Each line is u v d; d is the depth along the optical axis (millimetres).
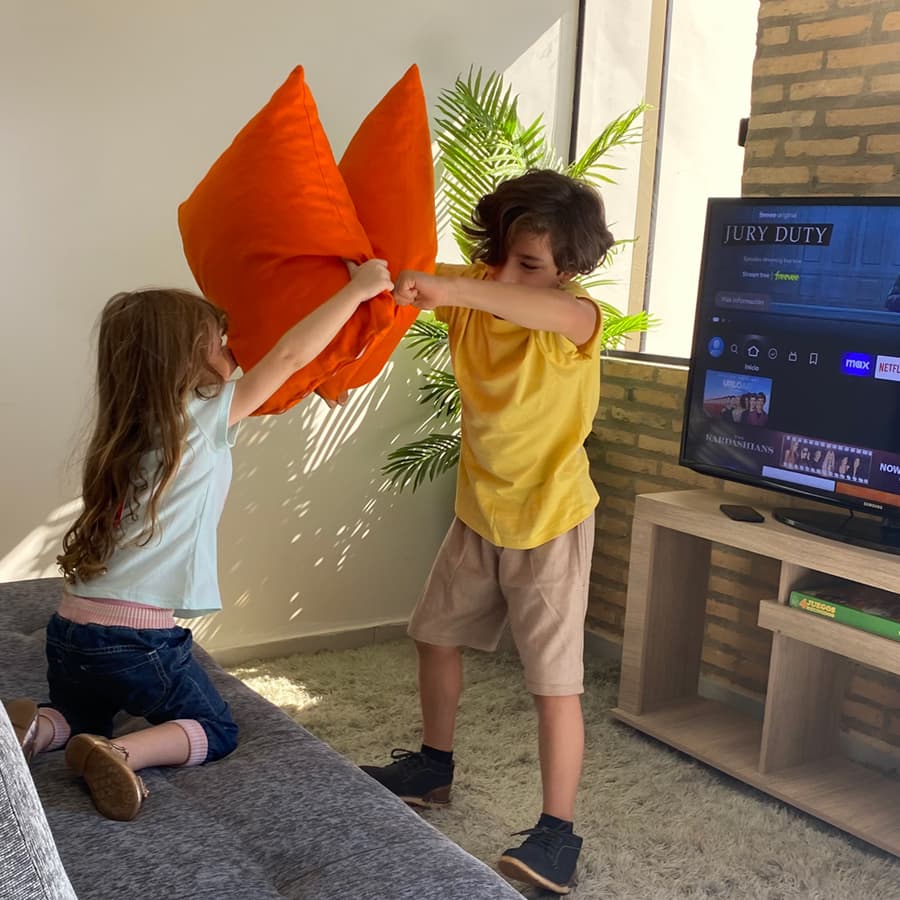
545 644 2328
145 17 3104
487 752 2939
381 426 3719
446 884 1491
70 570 1844
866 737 2939
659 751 3018
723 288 2984
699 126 3707
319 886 1470
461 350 2328
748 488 3191
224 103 3256
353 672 3510
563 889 2260
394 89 2215
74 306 3139
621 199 3934
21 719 1779
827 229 2715
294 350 1881
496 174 3463
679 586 3195
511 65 3748
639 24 3830
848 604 2598
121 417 1821
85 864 1463
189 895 1403
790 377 2828
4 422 3092
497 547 2406
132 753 1732
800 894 2322
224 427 1857
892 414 2607
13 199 3018
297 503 3607
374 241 2158
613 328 3512
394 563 3840
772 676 2758
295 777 1802
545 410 2285
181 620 3463
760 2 3143
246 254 2039
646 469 3592
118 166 3137
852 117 2928
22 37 2957
